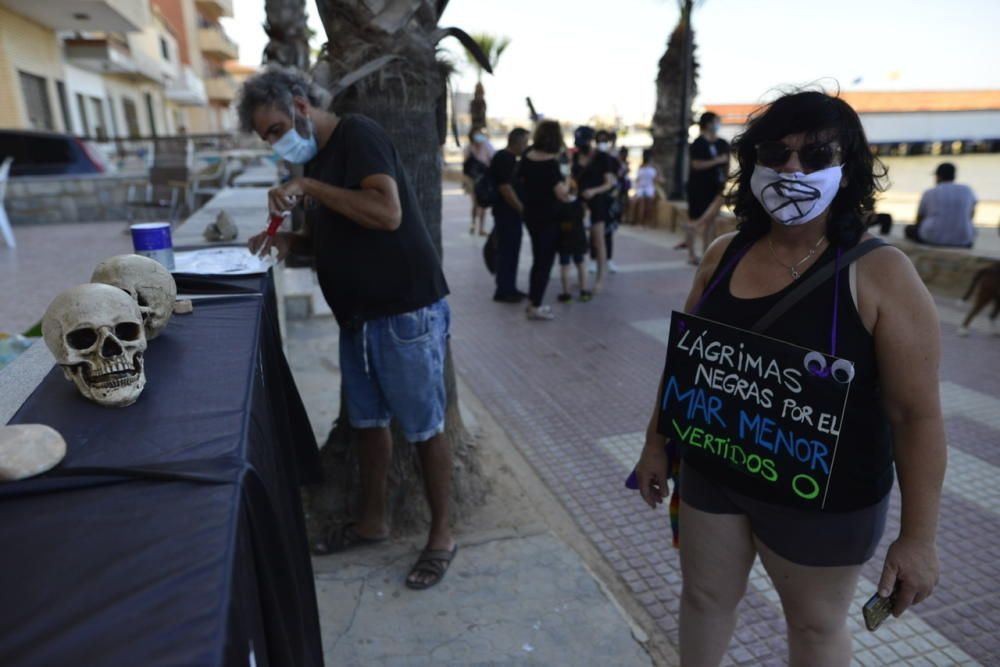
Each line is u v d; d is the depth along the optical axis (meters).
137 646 0.70
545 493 3.28
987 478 3.38
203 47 42.56
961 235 7.13
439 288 2.41
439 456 2.55
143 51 25.88
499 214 6.71
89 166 11.49
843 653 1.58
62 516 0.93
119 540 0.87
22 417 1.25
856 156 1.40
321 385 4.45
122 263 1.61
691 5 11.77
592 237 7.14
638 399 4.45
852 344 1.39
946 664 2.23
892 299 1.35
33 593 0.78
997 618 2.43
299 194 2.13
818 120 1.35
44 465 1.03
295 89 2.17
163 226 2.33
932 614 2.45
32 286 6.59
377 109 2.62
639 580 2.65
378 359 2.39
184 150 10.66
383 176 2.13
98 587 0.78
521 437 3.89
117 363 1.27
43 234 10.02
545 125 5.95
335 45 2.64
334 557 2.73
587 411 4.26
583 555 2.81
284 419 2.22
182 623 0.73
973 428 3.92
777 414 1.45
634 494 3.27
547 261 6.14
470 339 5.70
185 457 1.09
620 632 2.32
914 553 1.38
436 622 2.36
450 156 30.39
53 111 18.55
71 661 0.68
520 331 5.91
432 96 2.75
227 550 0.85
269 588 1.09
